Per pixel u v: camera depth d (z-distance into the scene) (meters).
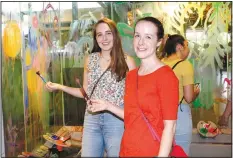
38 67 2.04
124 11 2.07
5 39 1.69
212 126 2.04
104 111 1.58
